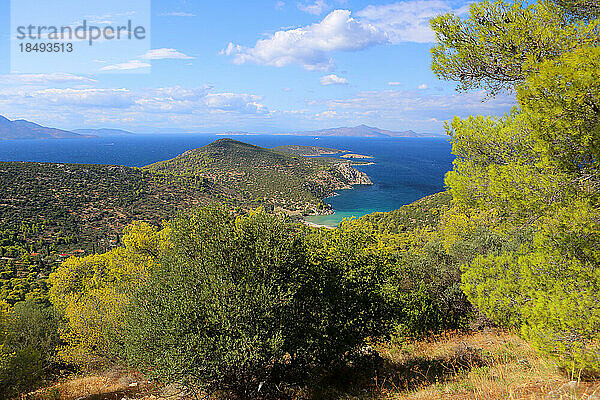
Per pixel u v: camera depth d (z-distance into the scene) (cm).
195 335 811
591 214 596
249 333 830
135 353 910
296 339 921
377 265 1178
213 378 839
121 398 1258
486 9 701
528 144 710
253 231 956
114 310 1817
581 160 589
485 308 890
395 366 1132
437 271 1880
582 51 517
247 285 862
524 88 584
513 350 1038
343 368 1117
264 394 936
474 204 771
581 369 613
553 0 673
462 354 1089
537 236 739
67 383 1689
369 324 1128
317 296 1024
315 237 1151
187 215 995
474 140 787
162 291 938
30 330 2230
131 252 2639
